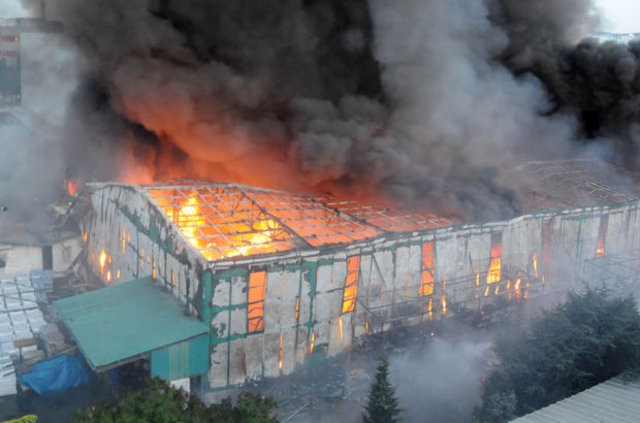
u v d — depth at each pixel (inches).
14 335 927.7
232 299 786.2
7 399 822.5
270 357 828.6
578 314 723.4
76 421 452.4
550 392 682.8
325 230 926.4
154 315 815.7
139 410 453.7
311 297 847.7
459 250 1007.6
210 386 792.9
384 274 924.6
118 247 1049.5
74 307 860.0
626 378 647.1
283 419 773.3
